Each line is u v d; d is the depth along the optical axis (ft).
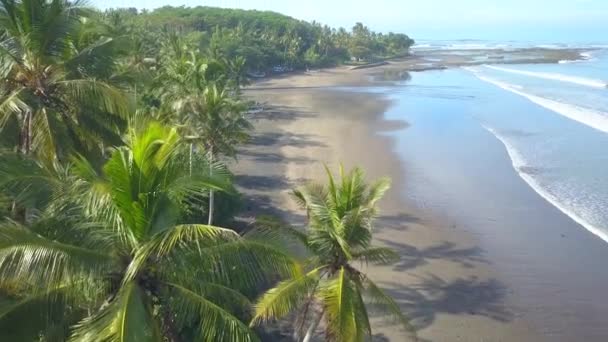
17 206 43.91
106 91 50.14
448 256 91.40
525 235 99.81
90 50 52.26
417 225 103.65
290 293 48.78
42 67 50.16
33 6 47.50
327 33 518.37
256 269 36.86
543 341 69.56
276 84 330.13
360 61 496.23
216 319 33.94
